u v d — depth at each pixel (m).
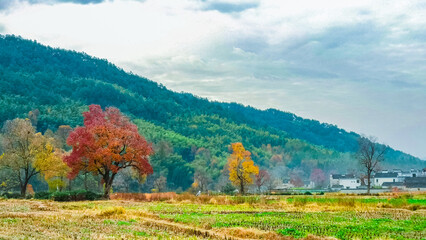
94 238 26.94
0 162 84.38
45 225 32.41
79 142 75.44
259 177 140.00
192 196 69.50
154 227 34.22
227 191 110.69
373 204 57.53
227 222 37.12
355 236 29.39
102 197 74.38
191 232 32.38
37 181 130.50
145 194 74.31
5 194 78.25
